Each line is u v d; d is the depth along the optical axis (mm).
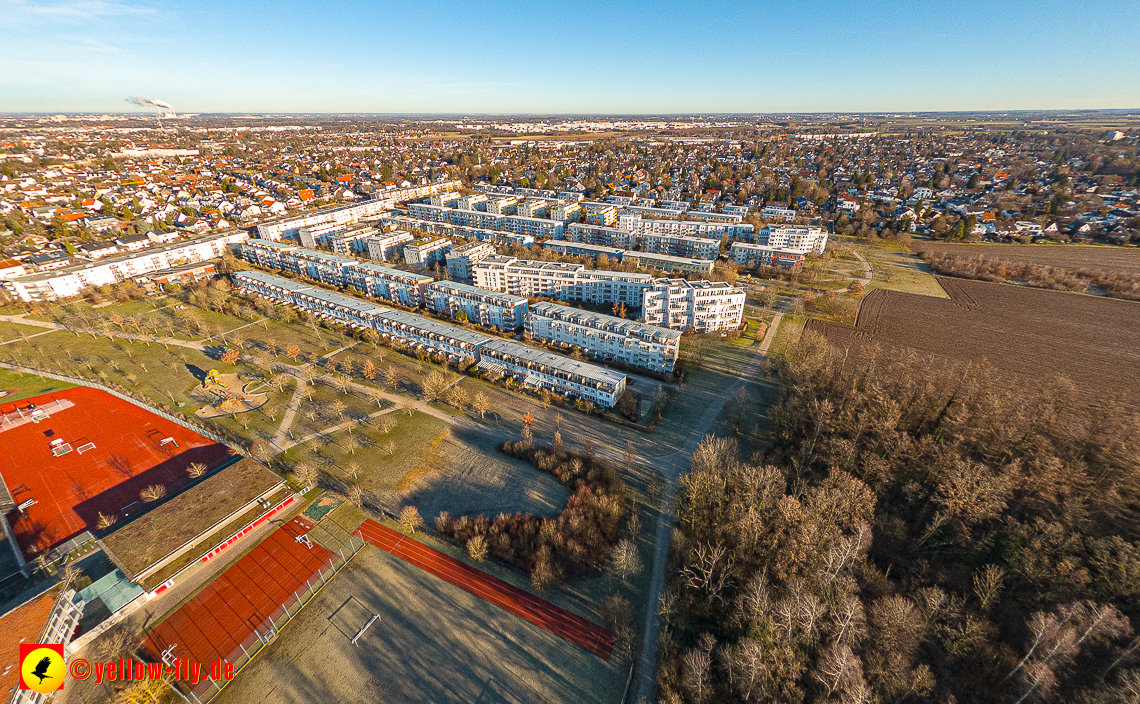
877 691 76500
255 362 199250
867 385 150000
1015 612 92750
